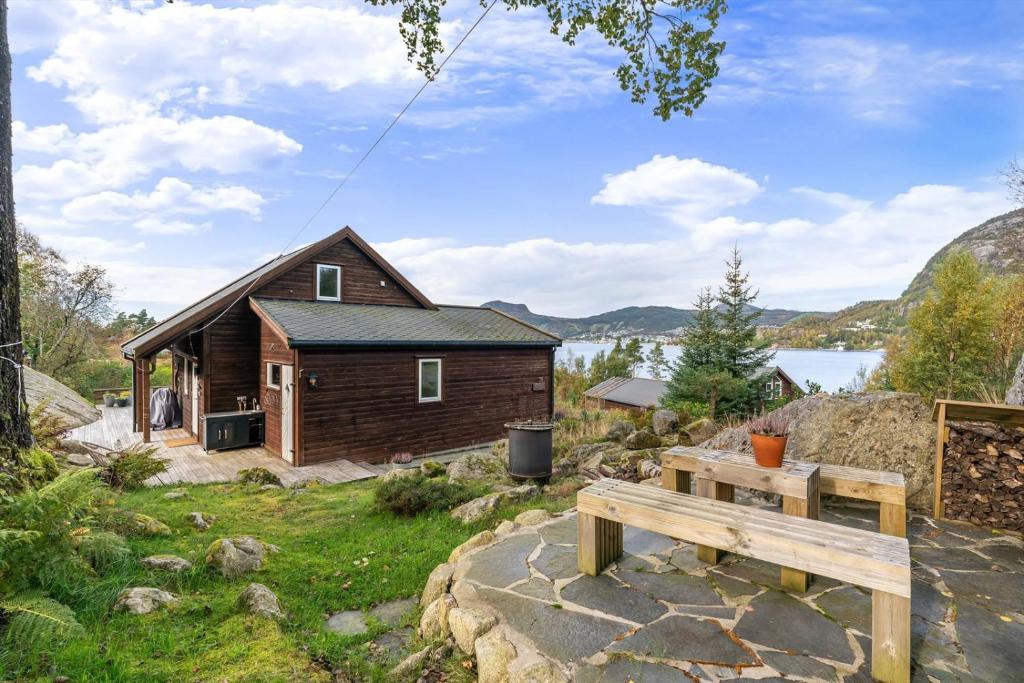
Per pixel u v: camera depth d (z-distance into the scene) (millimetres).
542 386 13922
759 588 2875
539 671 2098
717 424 9555
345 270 13141
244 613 2949
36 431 5438
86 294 20234
